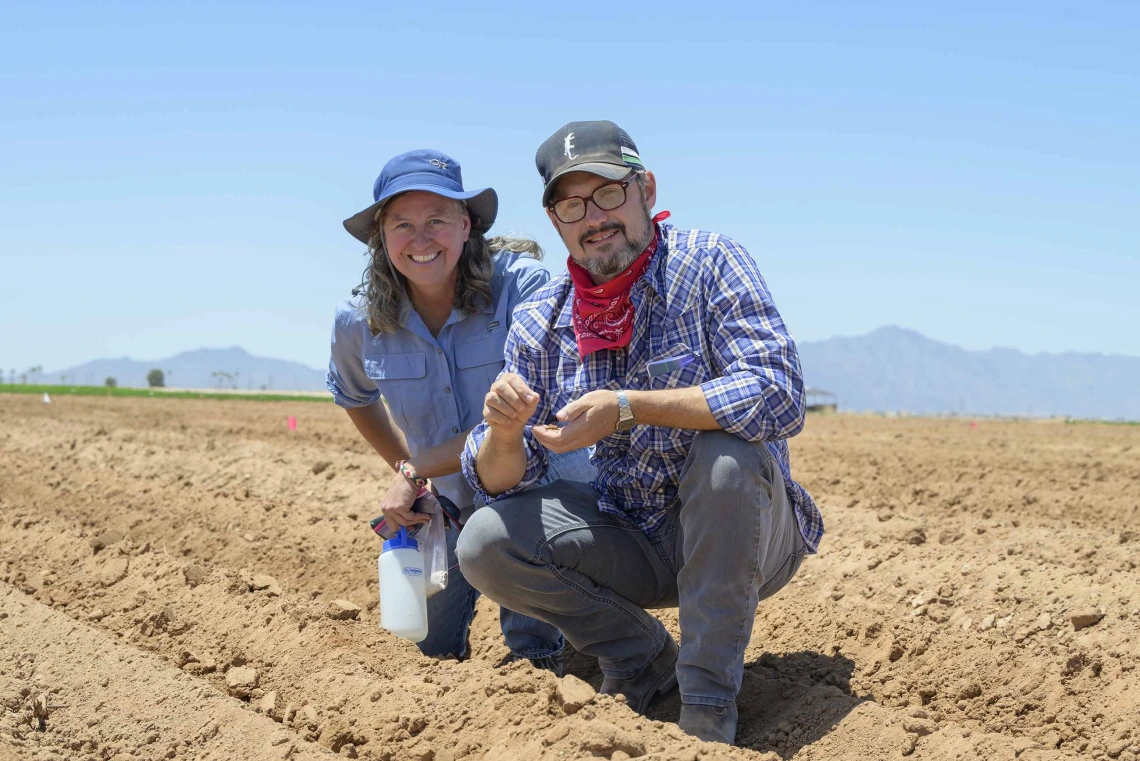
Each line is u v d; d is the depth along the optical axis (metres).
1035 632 3.86
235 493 7.50
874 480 9.45
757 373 2.83
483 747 2.76
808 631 4.25
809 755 2.85
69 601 4.89
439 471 3.71
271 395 57.12
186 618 4.32
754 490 2.79
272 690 3.54
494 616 4.64
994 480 9.59
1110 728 3.14
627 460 3.17
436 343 3.88
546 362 3.24
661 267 3.03
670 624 4.34
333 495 7.66
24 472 8.94
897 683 3.71
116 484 8.16
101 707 3.35
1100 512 7.65
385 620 3.67
